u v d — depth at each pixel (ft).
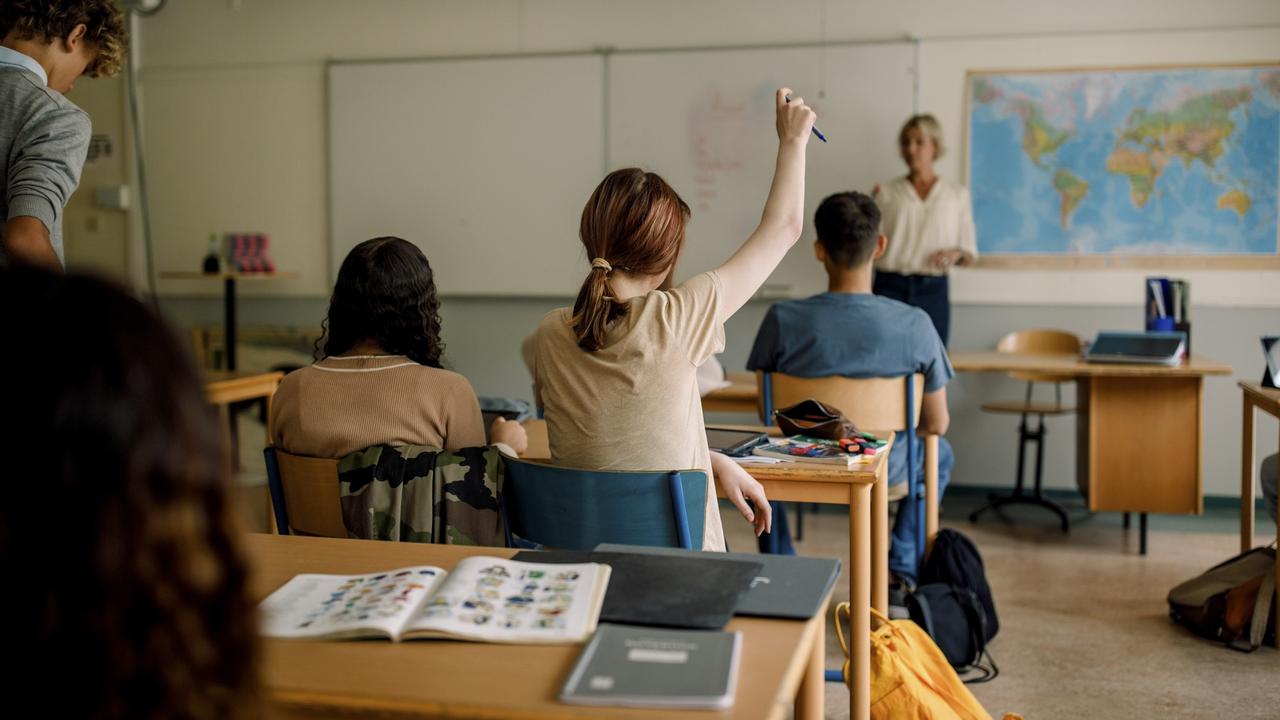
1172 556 14.01
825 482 6.97
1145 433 14.03
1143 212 16.71
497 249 18.53
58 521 1.84
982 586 10.51
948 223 16.42
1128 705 9.05
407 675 3.05
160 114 19.58
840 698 9.29
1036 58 16.83
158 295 19.84
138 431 1.87
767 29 17.56
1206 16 16.35
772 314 10.36
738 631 3.38
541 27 18.24
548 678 3.02
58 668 1.87
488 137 18.42
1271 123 16.28
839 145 17.37
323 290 19.21
